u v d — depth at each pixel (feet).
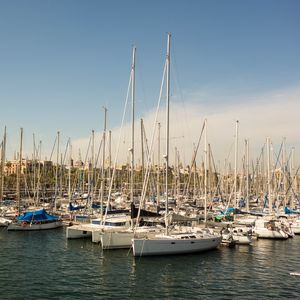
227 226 145.59
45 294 77.56
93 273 93.91
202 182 264.93
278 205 211.41
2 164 202.39
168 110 119.85
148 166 137.80
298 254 119.65
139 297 76.43
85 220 172.24
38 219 166.61
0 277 89.92
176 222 125.80
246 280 89.30
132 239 109.91
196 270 97.91
